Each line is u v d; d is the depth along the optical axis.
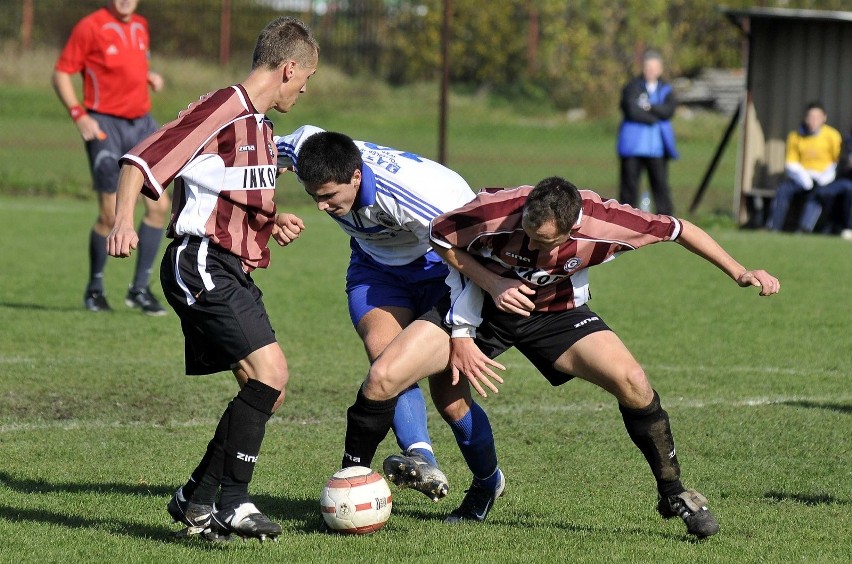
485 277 15.52
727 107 112.94
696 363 28.44
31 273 40.03
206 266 15.22
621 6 106.62
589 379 15.94
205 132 15.02
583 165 77.31
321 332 31.70
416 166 17.45
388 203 17.19
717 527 15.57
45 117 90.81
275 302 35.94
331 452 20.56
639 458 20.36
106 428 21.61
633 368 15.50
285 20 15.91
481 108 103.62
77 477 18.52
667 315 34.81
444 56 57.09
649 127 53.59
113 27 33.16
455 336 15.91
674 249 50.59
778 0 104.38
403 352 15.80
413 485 16.02
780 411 23.58
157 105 87.25
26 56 95.31
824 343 30.98
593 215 15.49
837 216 55.84
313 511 17.11
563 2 106.75
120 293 37.44
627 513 17.20
